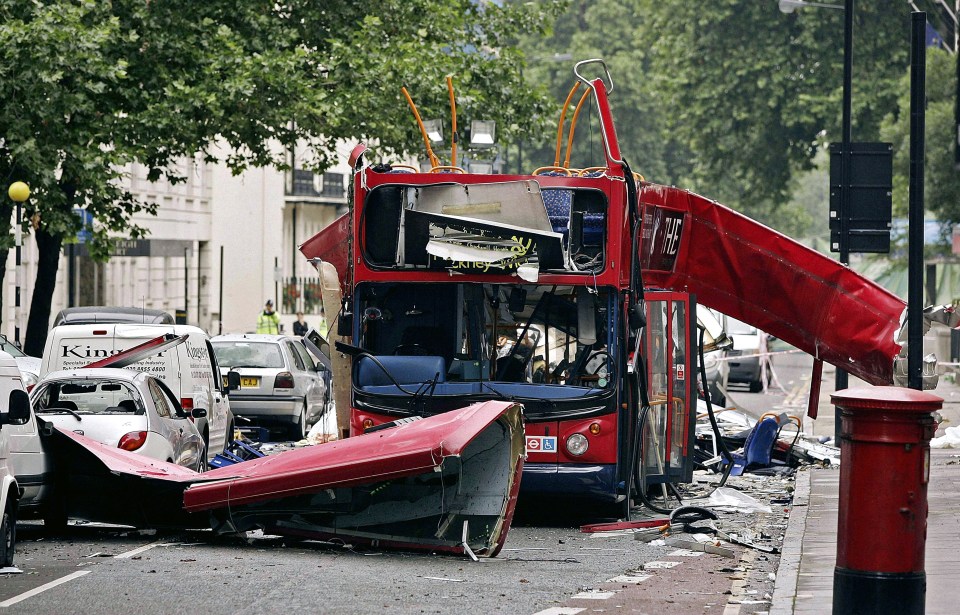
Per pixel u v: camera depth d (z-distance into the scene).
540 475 28.33
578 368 28.69
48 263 61.78
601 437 28.44
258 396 51.12
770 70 116.00
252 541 25.64
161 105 58.38
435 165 32.91
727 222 33.75
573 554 24.84
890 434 16.69
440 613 18.44
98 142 57.06
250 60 60.12
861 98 111.50
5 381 24.55
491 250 28.34
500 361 28.77
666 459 31.02
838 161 44.25
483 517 24.23
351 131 63.12
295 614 18.25
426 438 23.45
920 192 31.11
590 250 28.94
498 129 67.06
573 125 31.41
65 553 24.17
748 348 75.31
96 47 53.50
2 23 53.94
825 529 26.61
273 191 115.88
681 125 127.81
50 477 26.06
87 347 40.91
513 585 20.89
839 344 34.25
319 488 23.92
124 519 26.02
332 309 32.78
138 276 96.56
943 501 30.41
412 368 28.64
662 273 32.97
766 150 118.56
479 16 74.12
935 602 18.83
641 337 30.83
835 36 113.56
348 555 24.11
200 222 106.69
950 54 91.12
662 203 32.31
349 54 62.22
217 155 108.44
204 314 108.56
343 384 32.25
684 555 24.52
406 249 28.61
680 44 118.62
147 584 20.61
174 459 31.92
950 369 79.19
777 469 39.12
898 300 33.75
